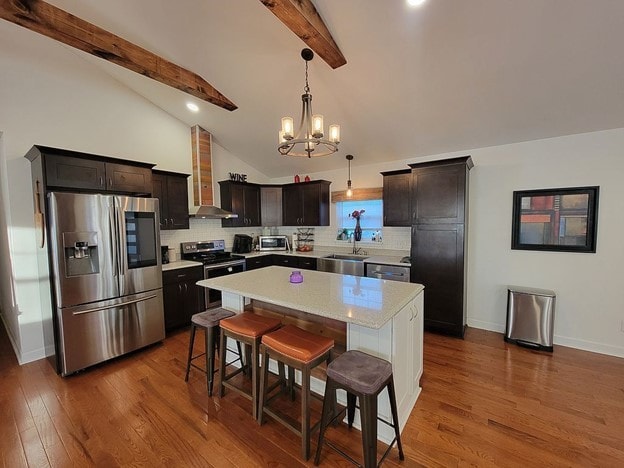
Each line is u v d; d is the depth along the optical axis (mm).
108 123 3621
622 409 2156
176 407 2254
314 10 2197
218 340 3062
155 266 3340
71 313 2709
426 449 1822
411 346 2172
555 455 1761
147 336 3271
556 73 2406
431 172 3506
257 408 2084
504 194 3498
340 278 2770
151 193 3424
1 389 2508
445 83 2740
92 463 1753
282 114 3750
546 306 3105
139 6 2508
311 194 5121
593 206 3006
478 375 2639
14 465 1746
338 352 2262
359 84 2971
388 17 2213
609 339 3006
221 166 5125
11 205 2867
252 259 4906
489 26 2139
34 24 2244
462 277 3391
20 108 2920
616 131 2877
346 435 1968
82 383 2600
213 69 3145
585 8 1906
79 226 2746
